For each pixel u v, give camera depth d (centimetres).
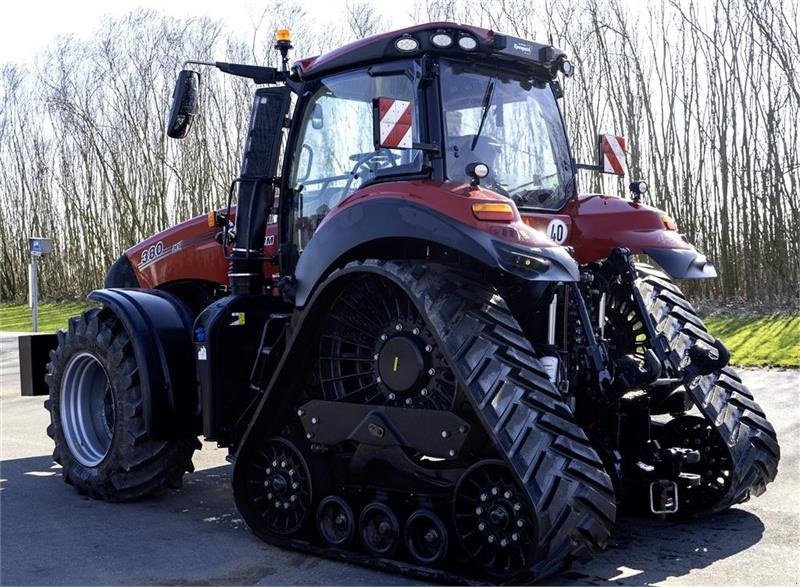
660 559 389
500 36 424
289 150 479
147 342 496
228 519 477
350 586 365
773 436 448
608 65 1586
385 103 368
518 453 343
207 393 461
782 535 423
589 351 396
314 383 429
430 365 384
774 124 1460
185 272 566
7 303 2961
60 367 546
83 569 393
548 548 336
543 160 465
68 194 2758
